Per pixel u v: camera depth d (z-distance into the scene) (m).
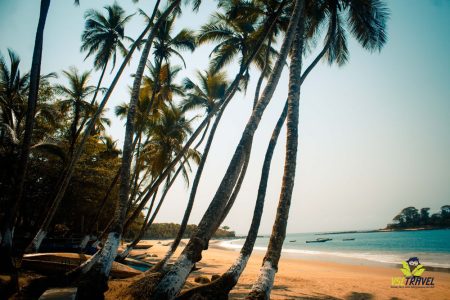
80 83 19.23
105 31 16.61
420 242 48.25
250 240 6.59
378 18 10.77
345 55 12.59
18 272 7.98
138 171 20.98
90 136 22.72
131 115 8.23
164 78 18.02
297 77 6.66
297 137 5.98
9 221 7.57
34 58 8.34
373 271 18.20
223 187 5.14
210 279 11.54
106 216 27.19
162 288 4.33
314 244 68.25
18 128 15.02
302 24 7.48
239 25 14.23
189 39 16.42
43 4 8.52
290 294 10.55
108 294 6.07
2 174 12.73
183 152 12.81
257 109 6.04
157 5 12.11
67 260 9.45
